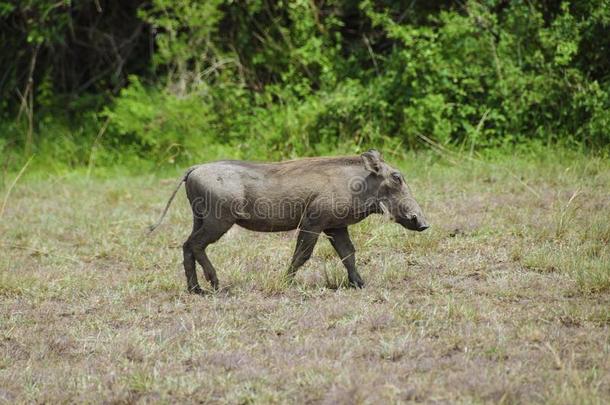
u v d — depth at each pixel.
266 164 15.89
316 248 18.36
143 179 28.88
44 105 35.31
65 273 18.25
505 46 28.94
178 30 34.81
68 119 34.88
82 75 37.22
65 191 27.27
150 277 17.56
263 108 32.44
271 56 33.19
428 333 13.24
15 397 11.87
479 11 29.48
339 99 29.59
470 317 13.75
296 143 29.58
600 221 18.72
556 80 28.28
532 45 29.20
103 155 32.09
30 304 16.19
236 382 11.78
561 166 25.12
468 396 10.83
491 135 28.59
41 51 36.53
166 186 27.50
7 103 36.34
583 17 28.72
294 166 15.75
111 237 21.28
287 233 20.44
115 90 34.94
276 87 31.83
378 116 29.50
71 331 14.33
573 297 14.86
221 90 32.38
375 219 20.14
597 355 11.97
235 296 15.82
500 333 12.92
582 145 26.77
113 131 32.84
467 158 26.95
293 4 32.03
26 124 34.50
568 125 28.14
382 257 17.98
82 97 35.91
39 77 36.66
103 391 11.77
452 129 28.66
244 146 30.56
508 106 28.41
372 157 15.60
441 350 12.52
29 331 14.48
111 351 13.23
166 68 35.50
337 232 16.12
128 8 36.97
